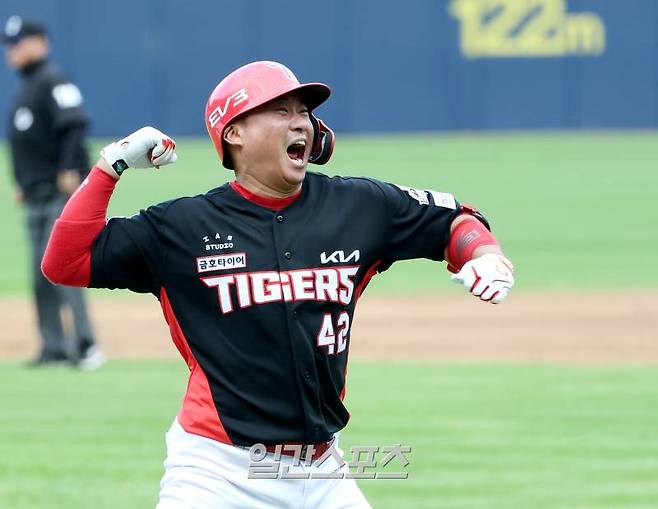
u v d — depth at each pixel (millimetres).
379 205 13016
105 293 47250
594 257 51500
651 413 27047
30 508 20234
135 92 93812
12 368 33000
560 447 24156
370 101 98625
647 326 38156
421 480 21969
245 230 12633
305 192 12938
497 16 98938
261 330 12453
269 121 12445
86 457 23656
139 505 20531
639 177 78875
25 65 31719
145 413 27422
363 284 13234
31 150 31906
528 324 38781
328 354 12688
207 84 94875
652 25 99562
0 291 46125
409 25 97938
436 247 13273
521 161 86125
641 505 20375
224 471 12469
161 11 93625
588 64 99938
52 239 12602
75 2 92188
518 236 57094
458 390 29625
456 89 99250
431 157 87250
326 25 96688
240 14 94938
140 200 67188
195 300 12648
